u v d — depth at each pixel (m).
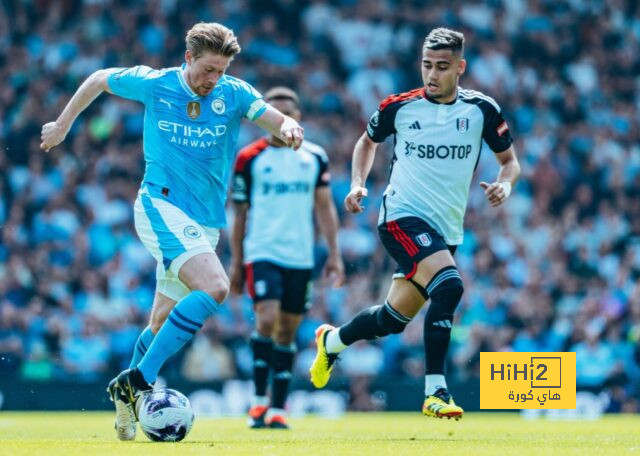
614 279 64.56
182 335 22.52
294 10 77.19
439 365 24.08
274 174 34.22
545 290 62.53
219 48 23.17
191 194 23.94
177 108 23.91
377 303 60.62
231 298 55.78
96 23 73.25
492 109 25.39
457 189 25.41
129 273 59.94
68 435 26.50
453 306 24.17
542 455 19.61
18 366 54.06
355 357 55.91
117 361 55.72
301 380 50.25
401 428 33.38
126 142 68.06
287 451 19.89
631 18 82.12
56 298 57.66
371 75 75.38
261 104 24.45
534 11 79.88
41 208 64.00
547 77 77.50
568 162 72.75
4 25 72.69
